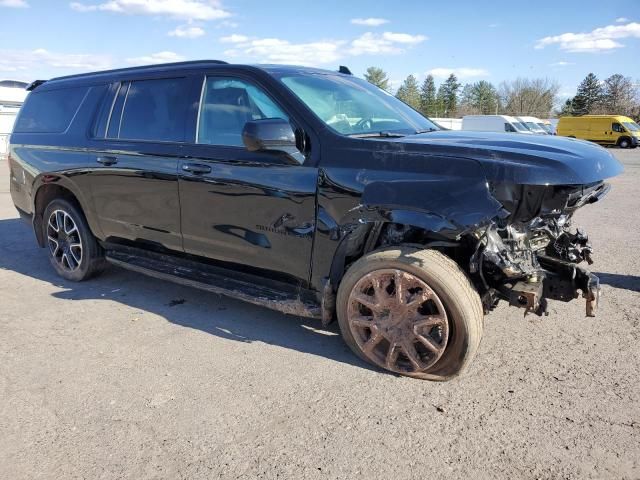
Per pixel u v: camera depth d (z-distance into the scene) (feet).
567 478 7.95
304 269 11.71
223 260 13.23
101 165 15.08
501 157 9.62
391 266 10.43
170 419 9.64
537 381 10.65
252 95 12.40
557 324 13.33
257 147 10.61
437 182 9.67
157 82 14.40
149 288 16.78
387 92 15.60
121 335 13.26
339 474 8.14
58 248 17.69
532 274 10.22
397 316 10.65
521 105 269.23
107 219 15.56
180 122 13.58
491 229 9.99
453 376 10.52
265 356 11.99
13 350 12.51
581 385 10.46
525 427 9.17
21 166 17.78
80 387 10.78
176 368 11.51
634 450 8.50
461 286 9.96
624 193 36.22
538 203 9.99
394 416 9.59
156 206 14.08
